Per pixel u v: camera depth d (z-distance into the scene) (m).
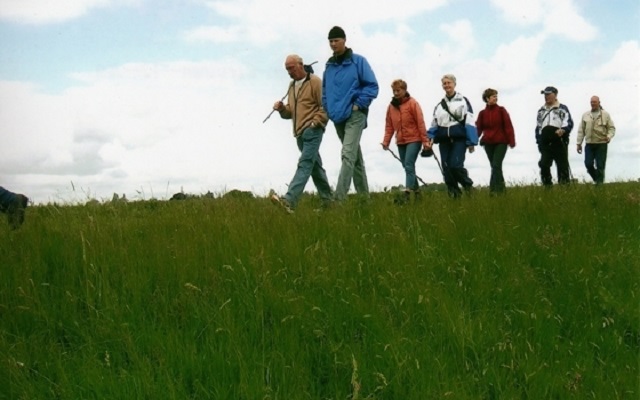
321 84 12.06
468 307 7.11
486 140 15.53
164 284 7.00
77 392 5.44
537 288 7.63
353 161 12.20
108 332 6.17
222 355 5.81
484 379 5.97
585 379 6.11
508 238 8.94
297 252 7.72
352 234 8.59
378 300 6.94
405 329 6.50
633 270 8.32
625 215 10.83
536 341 6.70
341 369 5.93
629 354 6.66
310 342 6.29
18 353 5.83
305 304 6.65
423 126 13.83
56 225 8.52
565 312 7.33
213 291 6.83
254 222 9.04
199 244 7.82
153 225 9.16
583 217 10.37
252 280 7.05
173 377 5.59
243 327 6.37
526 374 6.00
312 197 15.00
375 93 12.19
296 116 11.98
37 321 6.39
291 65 11.98
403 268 7.69
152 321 6.39
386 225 9.14
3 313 6.44
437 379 5.78
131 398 5.31
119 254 7.43
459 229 9.16
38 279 7.03
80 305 6.74
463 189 14.02
